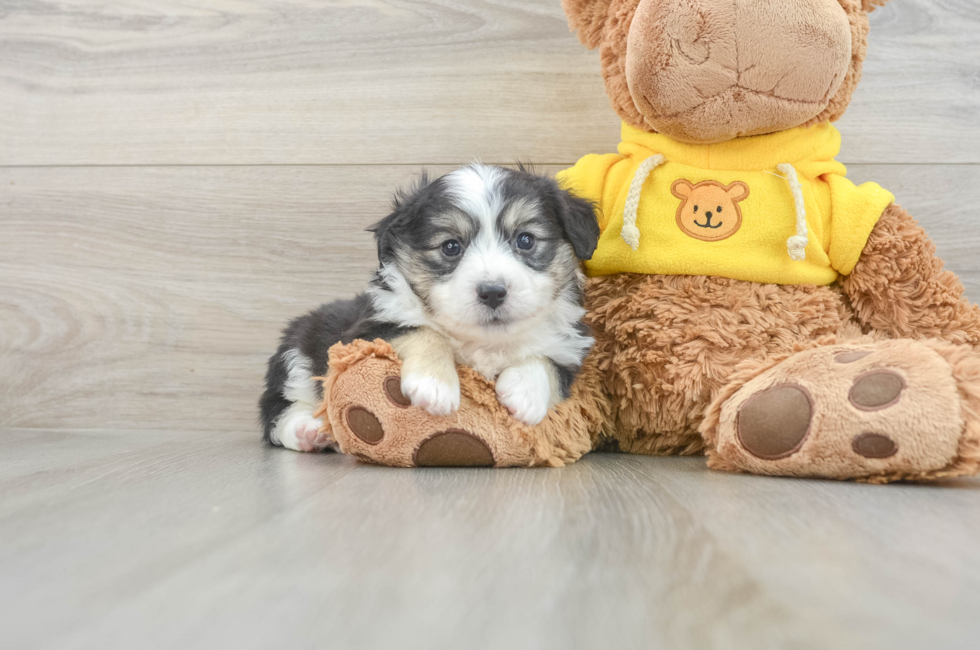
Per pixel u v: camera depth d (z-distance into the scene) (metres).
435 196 0.66
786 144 0.67
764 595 0.35
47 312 0.84
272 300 0.83
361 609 0.33
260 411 0.75
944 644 0.29
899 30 0.78
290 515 0.47
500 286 0.62
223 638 0.30
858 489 0.53
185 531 0.45
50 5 0.83
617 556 0.41
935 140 0.78
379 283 0.67
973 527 0.45
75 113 0.84
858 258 0.67
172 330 0.83
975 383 0.54
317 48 0.82
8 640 0.30
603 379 0.69
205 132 0.83
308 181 0.82
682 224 0.67
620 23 0.66
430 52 0.81
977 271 0.78
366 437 0.61
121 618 0.33
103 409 0.84
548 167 0.80
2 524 0.46
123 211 0.83
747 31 0.61
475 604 0.34
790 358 0.58
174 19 0.83
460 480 0.56
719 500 0.50
